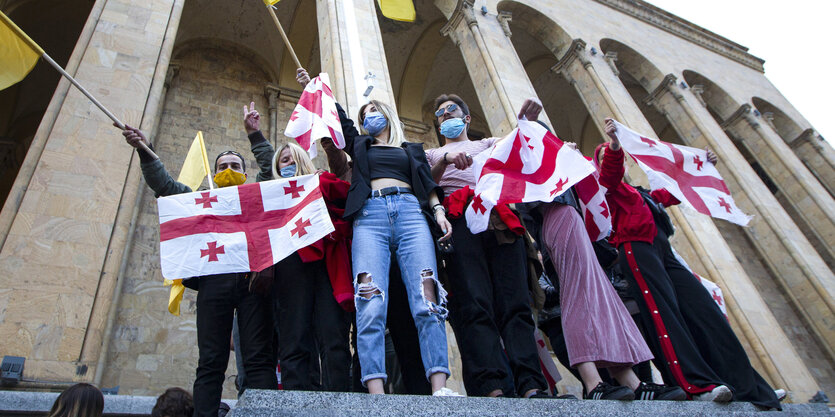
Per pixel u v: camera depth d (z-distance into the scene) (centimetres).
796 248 1691
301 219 374
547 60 2152
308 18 1691
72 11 1544
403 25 1894
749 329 1277
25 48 511
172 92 1473
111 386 904
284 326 353
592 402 278
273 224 387
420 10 1875
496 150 425
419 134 1888
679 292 427
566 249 393
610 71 1852
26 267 628
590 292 371
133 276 1050
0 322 579
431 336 322
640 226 438
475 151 476
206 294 385
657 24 2386
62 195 700
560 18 1983
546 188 406
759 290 1812
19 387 534
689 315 415
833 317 1581
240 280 395
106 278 663
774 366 1223
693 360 365
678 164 539
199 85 1541
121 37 912
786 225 1752
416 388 376
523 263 388
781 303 1800
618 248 446
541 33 1989
